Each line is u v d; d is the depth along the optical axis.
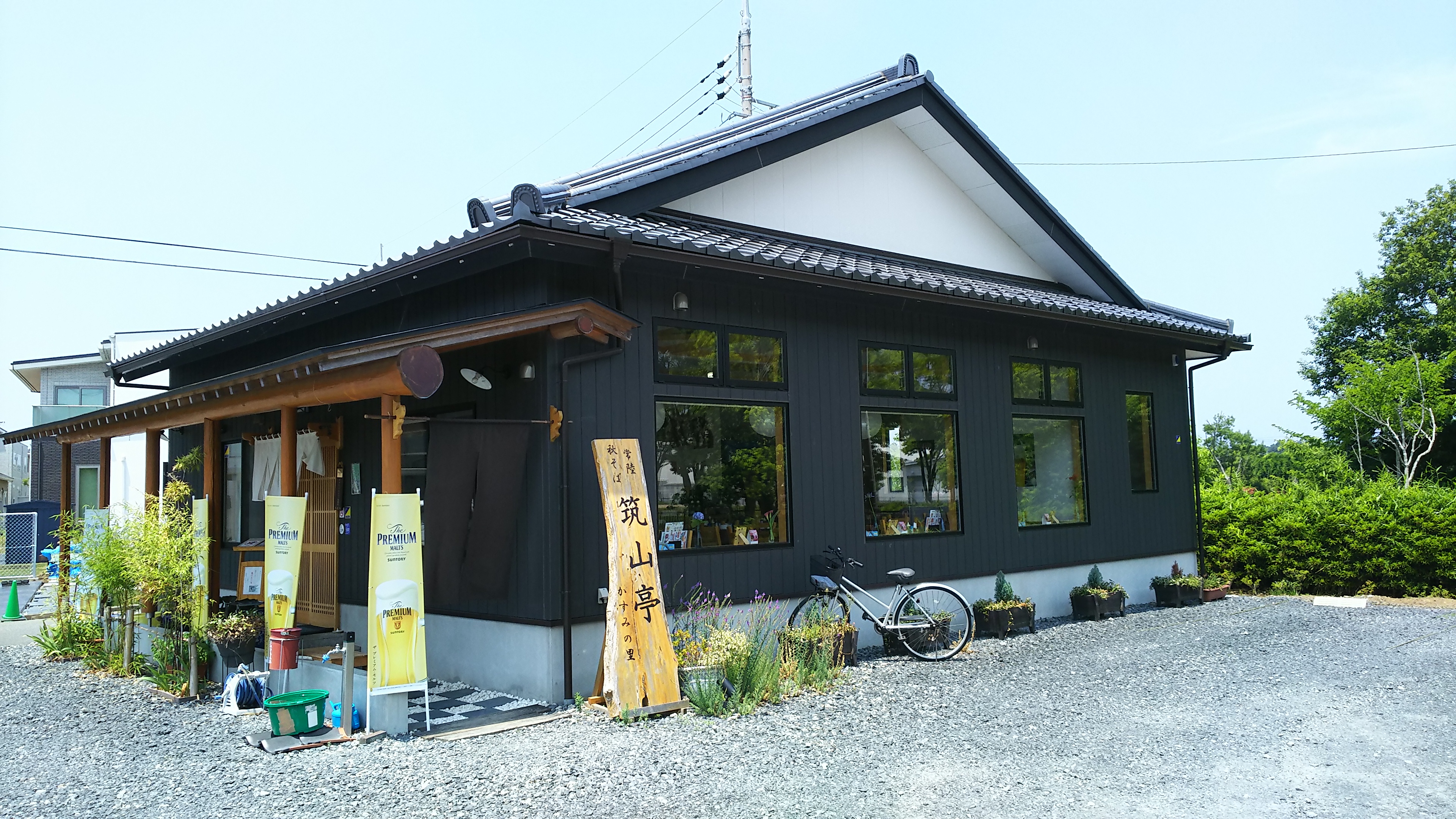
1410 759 4.61
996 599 8.70
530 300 6.29
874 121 8.95
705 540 6.88
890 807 3.96
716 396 7.03
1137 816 3.85
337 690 5.31
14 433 9.73
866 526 8.02
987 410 9.17
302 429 8.34
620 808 3.95
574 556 6.11
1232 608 10.32
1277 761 4.60
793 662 6.52
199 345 9.33
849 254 8.97
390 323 7.65
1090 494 10.17
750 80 20.03
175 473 11.02
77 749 5.00
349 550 7.83
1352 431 20.19
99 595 7.55
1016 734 5.11
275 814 3.89
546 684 5.93
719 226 8.14
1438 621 9.05
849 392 7.99
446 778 4.34
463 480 5.75
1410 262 23.53
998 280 10.59
